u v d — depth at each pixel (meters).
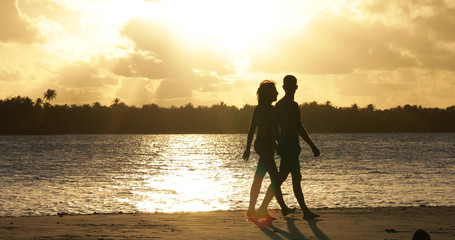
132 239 5.75
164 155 70.38
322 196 18.16
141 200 18.11
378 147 95.25
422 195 18.70
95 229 6.53
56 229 6.53
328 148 91.25
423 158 55.44
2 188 23.42
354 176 30.08
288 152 7.81
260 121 8.05
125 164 48.94
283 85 8.09
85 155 69.56
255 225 6.90
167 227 6.71
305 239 5.76
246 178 30.88
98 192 21.47
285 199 16.92
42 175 33.69
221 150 89.69
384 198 17.61
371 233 6.18
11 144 117.94
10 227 6.71
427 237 4.84
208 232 6.29
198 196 19.50
